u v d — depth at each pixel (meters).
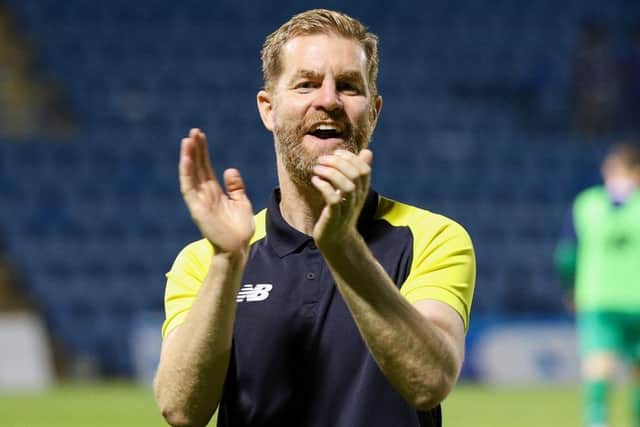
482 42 49.81
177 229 39.12
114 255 38.00
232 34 47.81
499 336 34.97
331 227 5.88
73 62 45.31
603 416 20.61
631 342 20.72
